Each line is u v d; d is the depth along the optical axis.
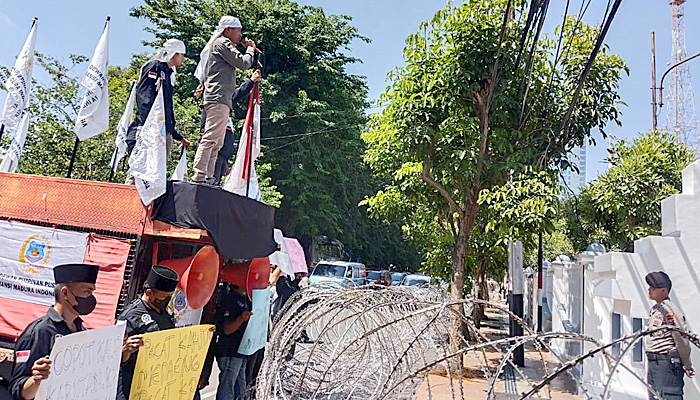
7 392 3.40
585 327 8.36
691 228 6.31
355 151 26.86
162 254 5.40
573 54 10.00
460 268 9.96
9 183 5.29
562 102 10.05
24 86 6.79
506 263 12.44
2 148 12.22
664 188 13.28
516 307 10.41
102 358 3.48
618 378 7.28
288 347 5.15
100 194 5.05
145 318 4.27
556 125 9.91
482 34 9.32
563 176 10.04
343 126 26.12
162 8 23.39
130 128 5.92
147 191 4.85
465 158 9.14
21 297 4.97
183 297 5.20
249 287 6.05
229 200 5.29
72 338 3.22
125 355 3.86
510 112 9.80
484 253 12.19
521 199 8.71
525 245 11.02
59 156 12.70
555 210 8.45
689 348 5.24
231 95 6.68
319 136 25.30
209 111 6.53
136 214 4.93
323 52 26.39
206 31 23.16
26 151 12.51
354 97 27.52
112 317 4.66
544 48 10.27
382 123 10.73
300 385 4.99
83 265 3.53
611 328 7.77
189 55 23.47
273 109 24.28
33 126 12.88
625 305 6.95
